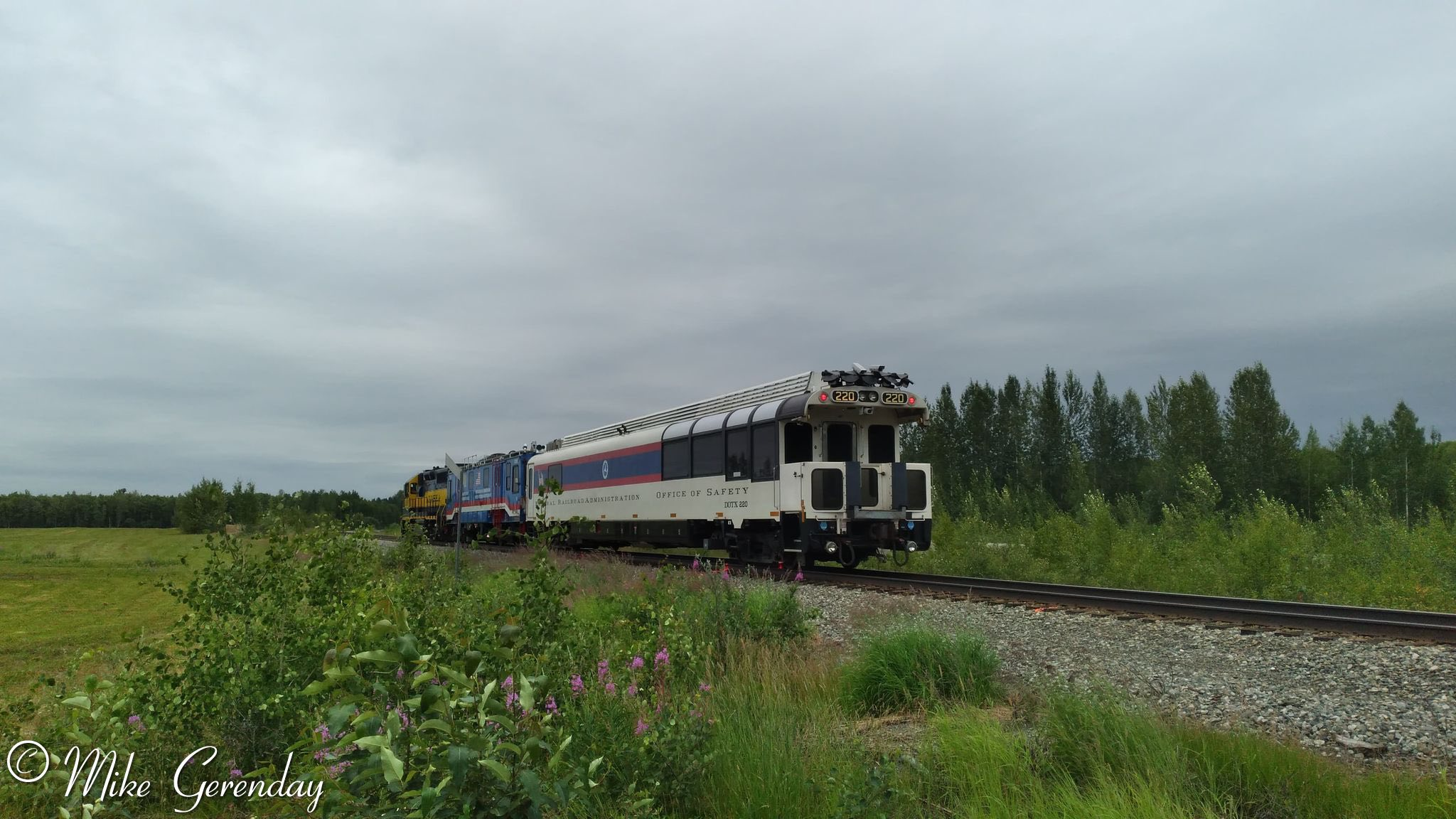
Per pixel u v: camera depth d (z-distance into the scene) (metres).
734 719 5.69
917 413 18.55
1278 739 5.45
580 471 27.28
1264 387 53.00
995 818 4.32
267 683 5.65
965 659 7.25
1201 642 9.13
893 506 17.55
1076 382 64.94
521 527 32.09
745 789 4.78
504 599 6.20
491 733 3.46
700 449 20.45
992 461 61.88
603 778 4.43
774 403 18.16
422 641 4.50
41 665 9.87
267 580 6.22
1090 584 19.81
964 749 5.11
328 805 3.23
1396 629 9.29
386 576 6.94
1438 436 51.78
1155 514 53.09
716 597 9.84
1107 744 5.05
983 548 22.27
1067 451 61.81
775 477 17.53
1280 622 10.25
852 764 4.91
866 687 7.12
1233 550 18.12
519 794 3.25
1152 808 4.14
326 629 5.64
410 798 3.18
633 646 6.25
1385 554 17.94
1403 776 4.68
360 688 3.28
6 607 16.67
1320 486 54.06
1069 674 7.66
